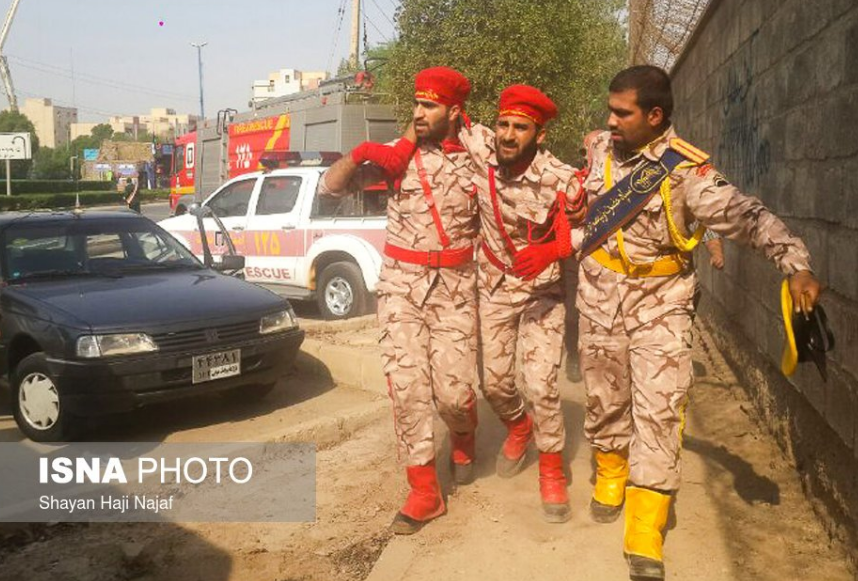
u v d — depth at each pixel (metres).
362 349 8.16
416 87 4.22
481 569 3.91
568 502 4.39
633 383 3.81
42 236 7.45
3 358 6.58
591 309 3.94
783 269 3.21
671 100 3.66
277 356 6.84
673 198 3.63
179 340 6.32
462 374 4.37
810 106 4.62
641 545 3.71
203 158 23.61
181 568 4.15
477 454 5.36
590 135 4.03
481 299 4.48
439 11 17.66
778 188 5.46
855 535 3.77
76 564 4.21
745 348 6.63
